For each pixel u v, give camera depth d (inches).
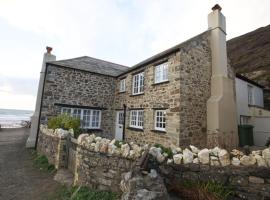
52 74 468.1
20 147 467.8
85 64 567.8
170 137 325.4
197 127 337.4
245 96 510.9
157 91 375.6
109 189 178.9
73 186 210.2
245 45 1275.8
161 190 133.8
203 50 373.7
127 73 508.1
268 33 1230.3
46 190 215.2
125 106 495.2
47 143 351.3
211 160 157.1
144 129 402.0
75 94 495.5
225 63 388.2
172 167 171.6
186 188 152.4
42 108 447.8
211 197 136.6
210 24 403.2
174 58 339.0
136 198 121.0
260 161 137.0
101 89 543.2
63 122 348.8
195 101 340.8
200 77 357.7
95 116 528.4
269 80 738.2
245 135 397.1
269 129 473.4
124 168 173.0
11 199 195.6
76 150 243.1
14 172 283.0
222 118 345.7
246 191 137.3
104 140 208.5
